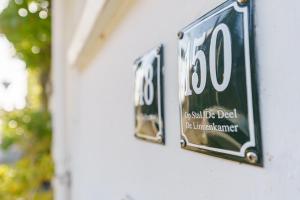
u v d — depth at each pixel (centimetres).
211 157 37
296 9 27
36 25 271
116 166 78
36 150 277
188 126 41
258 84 30
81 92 153
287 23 28
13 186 229
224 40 34
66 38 194
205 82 37
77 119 163
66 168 184
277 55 29
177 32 45
